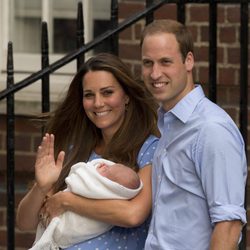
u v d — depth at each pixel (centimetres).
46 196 1558
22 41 2389
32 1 2373
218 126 1373
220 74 2191
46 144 1521
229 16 2178
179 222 1399
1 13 2327
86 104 1554
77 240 1499
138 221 1465
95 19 2350
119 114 1552
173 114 1423
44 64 1827
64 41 2380
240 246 1809
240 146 1391
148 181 1502
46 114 1694
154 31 1421
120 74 1540
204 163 1369
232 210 1352
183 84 1424
